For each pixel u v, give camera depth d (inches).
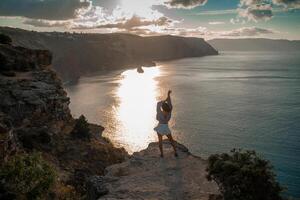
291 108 6210.6
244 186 382.0
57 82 2210.9
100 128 2559.1
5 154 980.6
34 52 2368.4
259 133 4515.3
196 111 6033.5
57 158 1588.3
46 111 1889.8
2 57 2066.9
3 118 1283.2
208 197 429.7
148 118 5851.4
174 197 433.4
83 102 6988.2
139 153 591.8
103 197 441.4
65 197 899.4
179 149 602.9
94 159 1763.0
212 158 429.4
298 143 4018.2
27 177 647.8
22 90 1847.9
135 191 452.1
